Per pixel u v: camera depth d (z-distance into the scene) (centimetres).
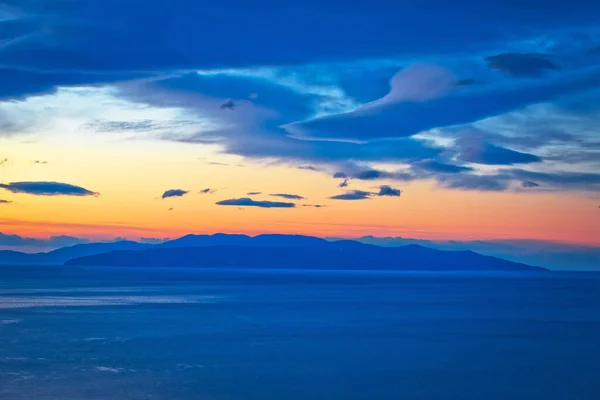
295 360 4881
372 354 5191
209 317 8088
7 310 8900
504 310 9719
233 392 3850
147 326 7000
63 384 3988
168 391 3844
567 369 4634
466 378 4300
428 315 8669
